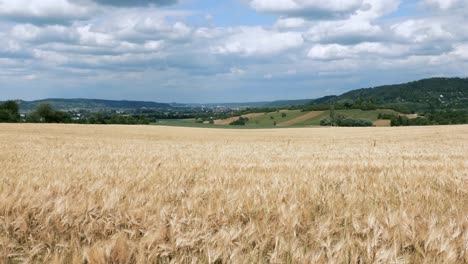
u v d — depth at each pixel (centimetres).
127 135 5144
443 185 772
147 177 828
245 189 652
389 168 1141
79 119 12038
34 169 1084
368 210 514
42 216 474
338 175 895
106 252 346
